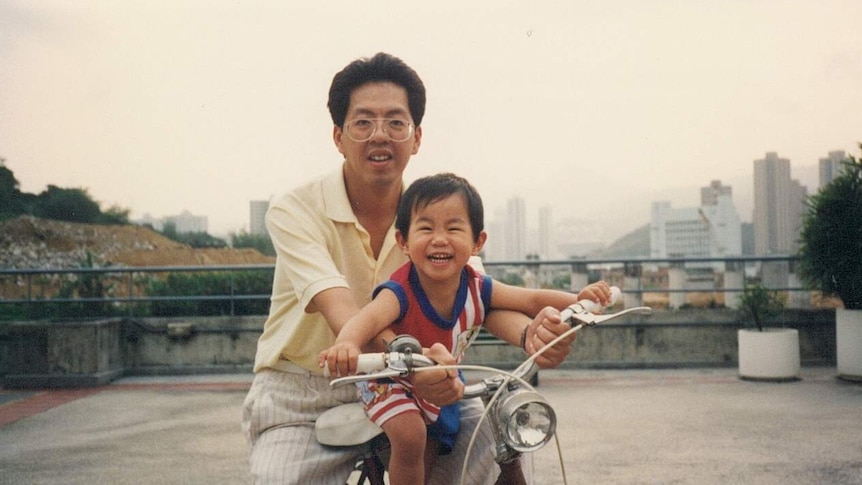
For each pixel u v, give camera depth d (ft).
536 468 20.48
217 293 45.19
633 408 27.94
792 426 24.93
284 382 8.44
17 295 66.39
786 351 32.99
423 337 7.74
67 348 34.27
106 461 22.00
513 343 7.99
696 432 24.25
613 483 19.08
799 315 37.50
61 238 80.64
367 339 7.16
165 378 36.37
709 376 34.76
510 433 6.35
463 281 8.07
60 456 22.62
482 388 6.89
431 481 8.30
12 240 77.46
